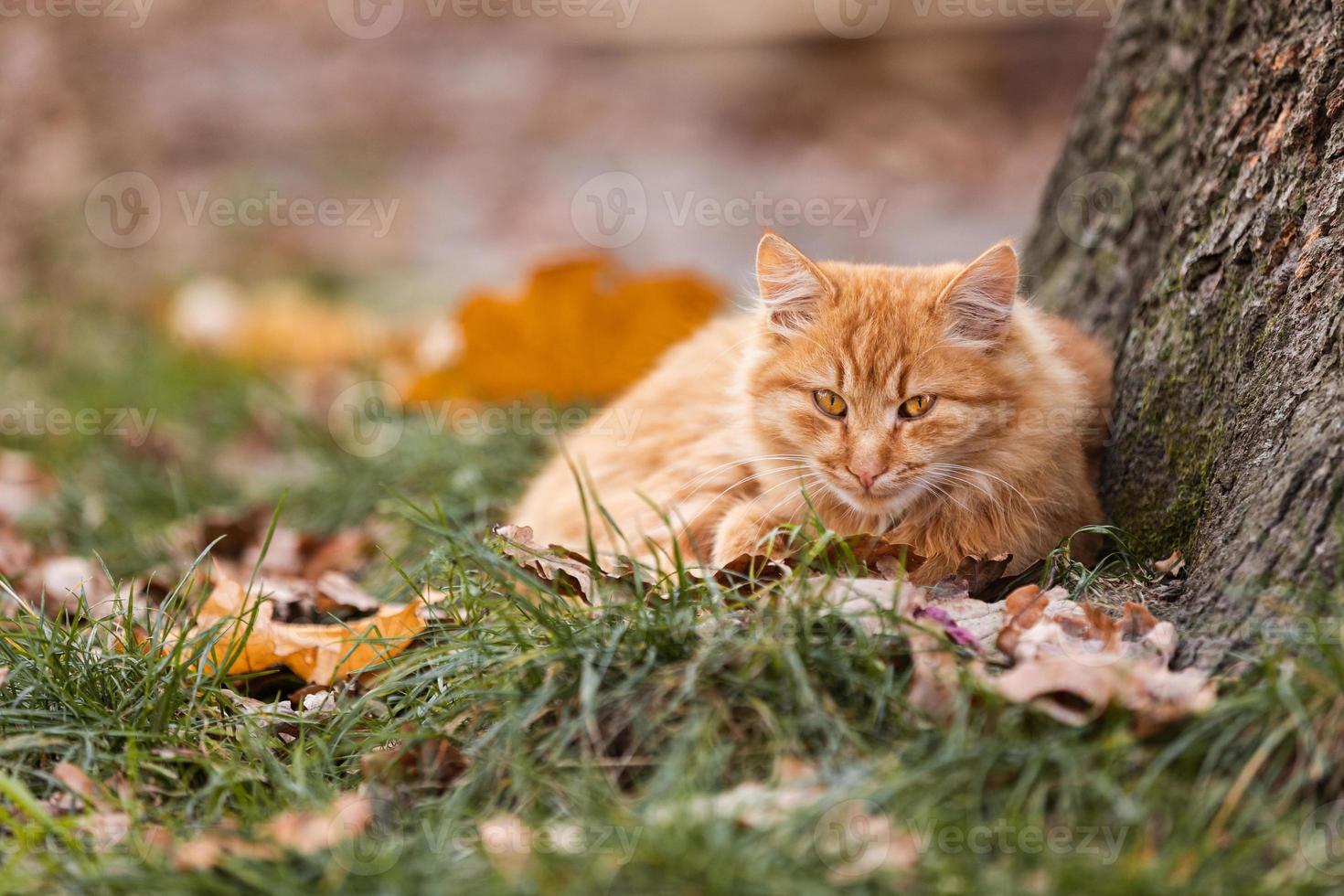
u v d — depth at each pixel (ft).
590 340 23.54
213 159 45.62
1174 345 14.35
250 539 19.67
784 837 8.96
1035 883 8.63
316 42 57.31
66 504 21.17
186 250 37.99
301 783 10.62
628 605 11.80
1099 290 17.66
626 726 10.70
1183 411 13.92
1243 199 13.70
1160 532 13.69
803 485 13.29
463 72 56.90
